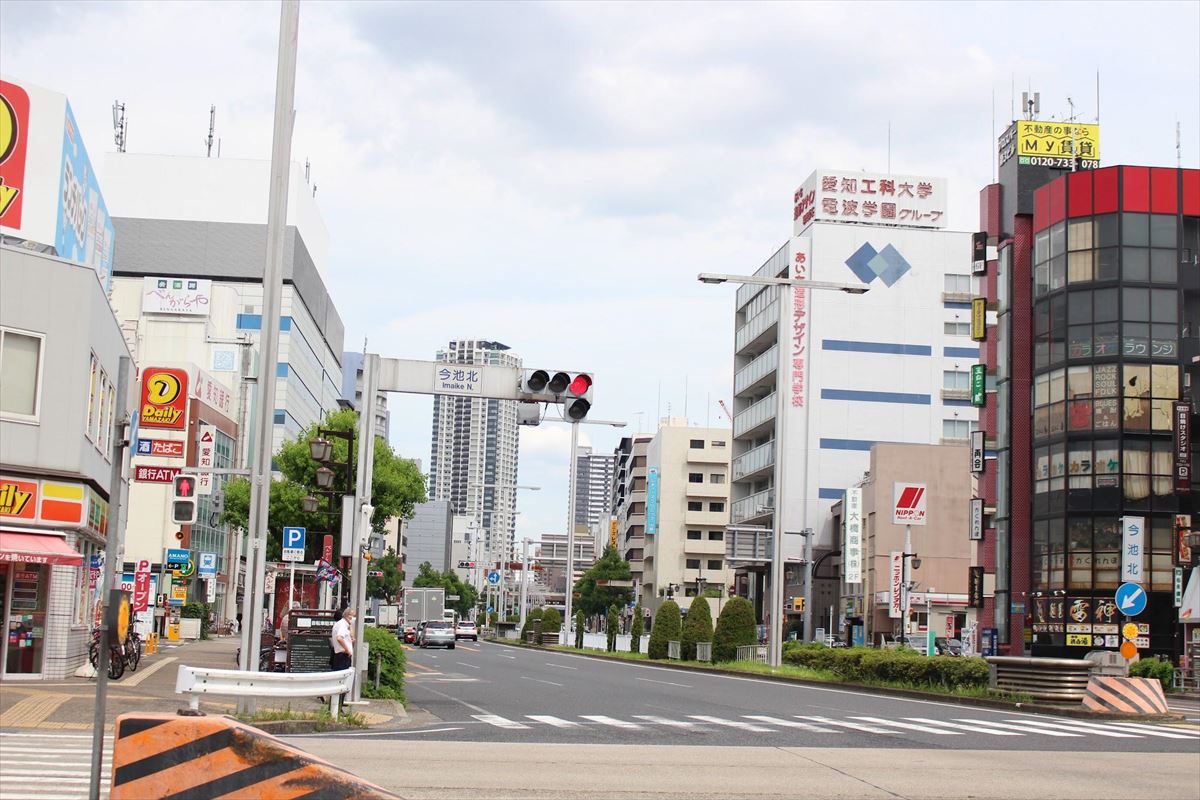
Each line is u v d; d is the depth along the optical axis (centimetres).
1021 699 2755
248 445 9506
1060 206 5575
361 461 2217
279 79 1748
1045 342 5600
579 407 2203
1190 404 5209
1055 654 5284
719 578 13100
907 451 8212
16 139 3058
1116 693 2578
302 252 12269
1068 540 5322
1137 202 5394
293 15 1755
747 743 1728
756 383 9900
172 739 692
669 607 5869
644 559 14162
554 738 1738
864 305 9575
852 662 3716
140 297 11256
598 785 1252
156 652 4269
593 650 6869
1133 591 2927
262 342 1759
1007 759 1603
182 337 11106
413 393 2214
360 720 1842
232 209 11744
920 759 1573
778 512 4341
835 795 1228
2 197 3034
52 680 2577
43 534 2609
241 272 11619
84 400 2680
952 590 8075
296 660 2411
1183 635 4981
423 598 8494
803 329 9275
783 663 4675
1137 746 1867
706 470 13238
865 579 8394
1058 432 5453
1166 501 5203
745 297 10431
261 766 691
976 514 6188
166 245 11619
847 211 9725
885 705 2698
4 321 2564
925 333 9600
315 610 2533
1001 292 6041
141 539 7075
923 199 9781
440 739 1677
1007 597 5722
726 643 5000
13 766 1267
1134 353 5303
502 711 2256
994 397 6300
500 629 11762
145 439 3312
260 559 1742
